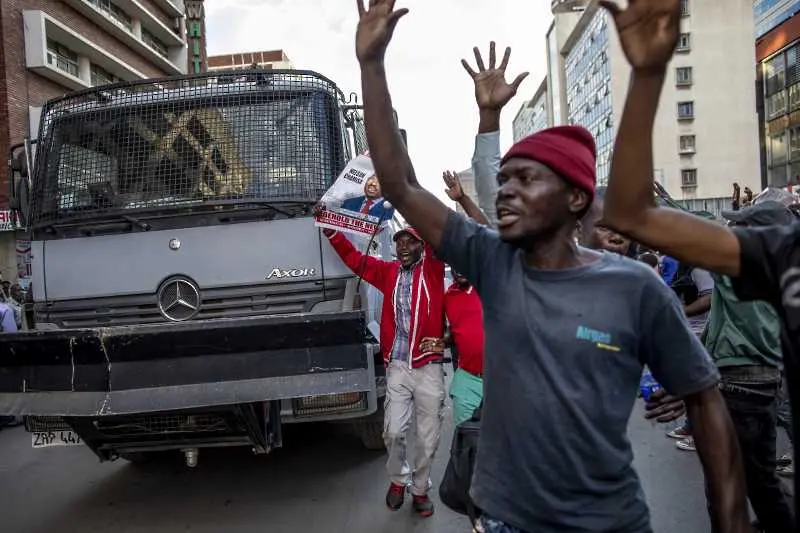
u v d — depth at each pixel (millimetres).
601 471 1681
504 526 1756
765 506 3242
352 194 4641
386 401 4539
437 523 4395
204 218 4891
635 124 1575
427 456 4480
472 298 4137
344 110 5328
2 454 6574
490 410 1806
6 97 20453
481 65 2566
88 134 5121
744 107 56094
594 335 1668
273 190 4922
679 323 1717
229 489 5258
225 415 4238
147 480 5570
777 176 37656
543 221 1738
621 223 1662
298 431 6836
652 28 1493
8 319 8250
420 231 1986
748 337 3188
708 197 56062
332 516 4590
